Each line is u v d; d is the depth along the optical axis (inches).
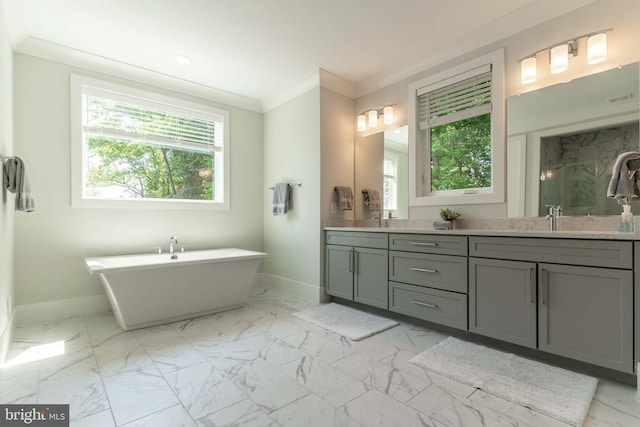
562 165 86.2
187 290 107.5
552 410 55.7
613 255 63.0
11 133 96.0
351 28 99.3
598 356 64.6
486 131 103.5
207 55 116.3
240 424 53.3
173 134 142.0
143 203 129.2
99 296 117.7
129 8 88.5
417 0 86.5
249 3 86.7
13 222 97.9
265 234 164.6
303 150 140.9
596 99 81.2
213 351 83.1
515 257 76.7
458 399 60.4
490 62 100.0
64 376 69.7
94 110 122.1
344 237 123.2
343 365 74.8
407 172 124.4
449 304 89.9
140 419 54.6
